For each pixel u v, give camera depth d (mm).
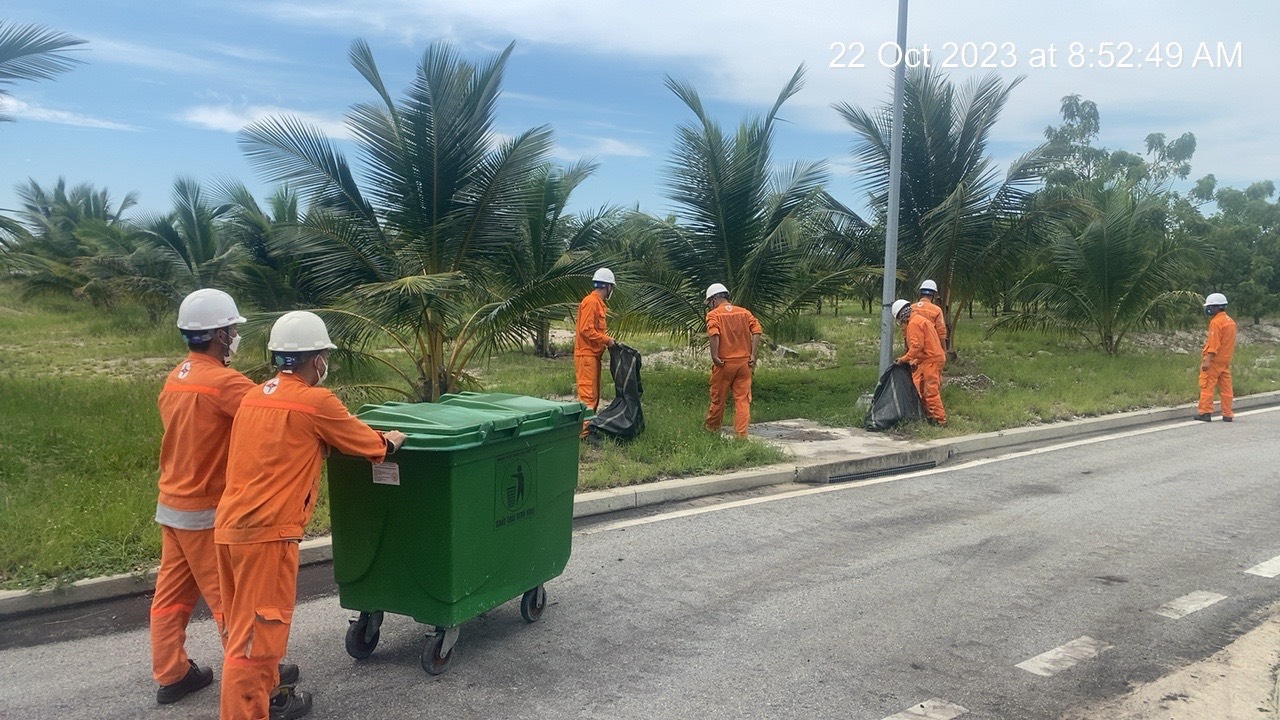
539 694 4117
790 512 7531
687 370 16594
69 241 32844
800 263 13773
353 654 4461
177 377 3969
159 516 3969
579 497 7410
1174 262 19859
